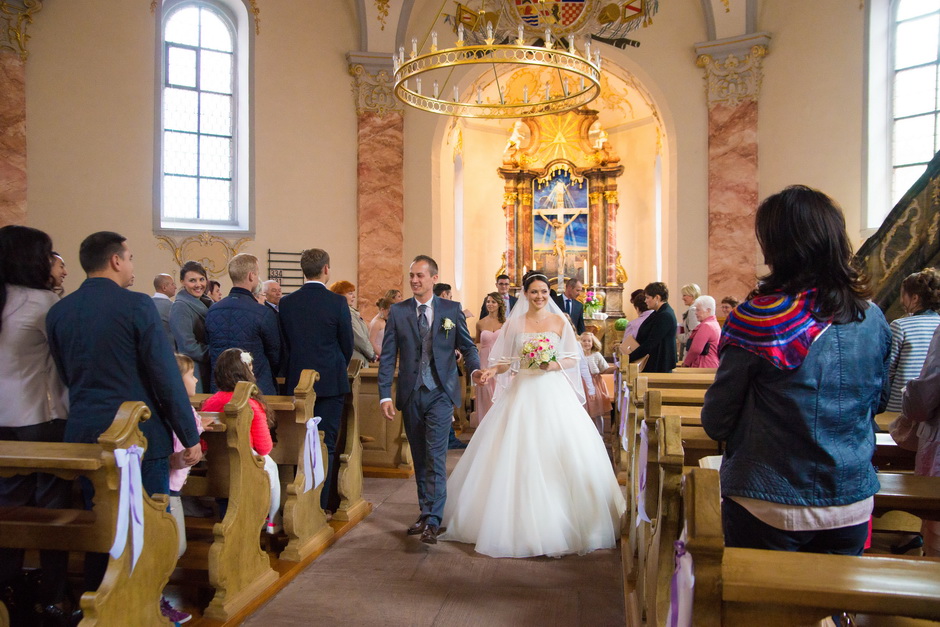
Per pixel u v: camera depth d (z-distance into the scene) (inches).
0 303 131.6
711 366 268.4
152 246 420.5
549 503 174.1
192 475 150.6
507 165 644.1
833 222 80.3
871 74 418.3
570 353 190.4
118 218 410.3
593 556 173.2
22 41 383.2
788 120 441.4
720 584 67.4
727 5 443.8
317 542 175.8
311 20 465.4
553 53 236.4
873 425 83.8
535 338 185.6
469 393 370.3
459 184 613.3
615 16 473.7
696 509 68.2
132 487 107.2
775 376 79.0
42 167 389.7
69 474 104.7
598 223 633.0
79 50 400.8
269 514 163.8
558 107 298.5
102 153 406.3
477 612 142.6
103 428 119.5
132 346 122.7
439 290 332.5
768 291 82.0
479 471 186.1
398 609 143.8
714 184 456.4
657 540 104.0
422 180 483.2
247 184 448.5
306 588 154.2
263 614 141.1
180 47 441.7
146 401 124.4
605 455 190.4
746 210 449.4
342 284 270.8
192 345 211.0
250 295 199.2
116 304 122.0
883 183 420.5
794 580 67.4
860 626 88.9
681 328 456.1
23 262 133.4
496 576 160.9
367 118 474.3
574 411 186.1
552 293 387.2
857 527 80.4
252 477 147.3
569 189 646.5
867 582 66.9
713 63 456.1
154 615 116.2
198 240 433.7
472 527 182.7
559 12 474.9
